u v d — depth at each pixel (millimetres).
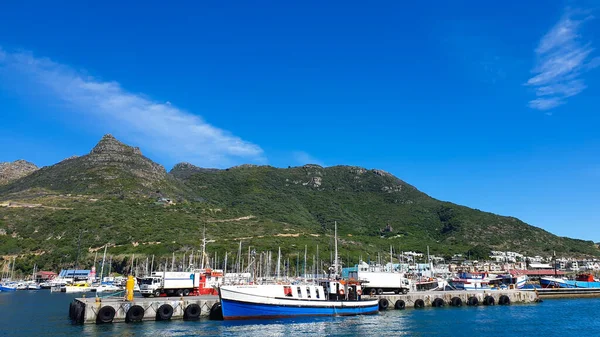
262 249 189625
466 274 136625
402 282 100438
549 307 97562
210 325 63250
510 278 132750
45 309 90188
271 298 68688
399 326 67062
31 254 183750
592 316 81750
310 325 65312
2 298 121188
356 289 80625
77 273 168875
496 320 75375
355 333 60531
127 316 65812
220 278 97125
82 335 55594
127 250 186250
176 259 173375
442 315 81500
